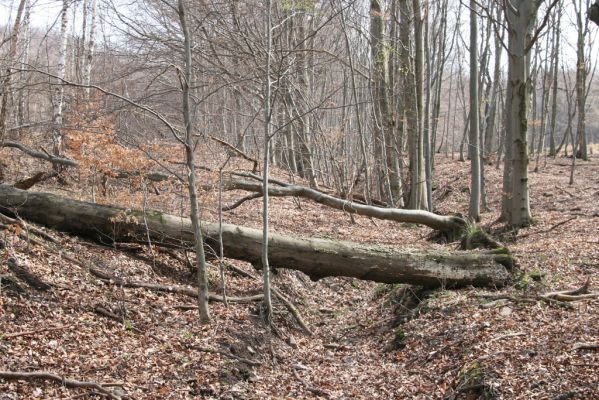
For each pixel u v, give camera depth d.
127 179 12.52
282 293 10.98
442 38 32.50
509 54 13.35
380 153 20.91
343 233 15.64
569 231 13.20
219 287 10.20
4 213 9.54
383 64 18.66
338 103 27.09
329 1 15.27
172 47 11.35
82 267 8.84
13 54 12.45
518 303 8.72
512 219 14.38
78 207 9.67
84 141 10.33
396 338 9.29
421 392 7.22
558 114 56.03
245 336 8.55
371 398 7.34
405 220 14.45
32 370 6.16
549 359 6.58
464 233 12.71
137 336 7.66
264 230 9.23
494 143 41.97
